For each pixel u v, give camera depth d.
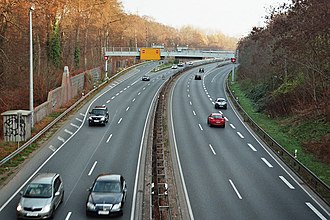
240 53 92.25
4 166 26.89
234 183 24.34
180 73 101.00
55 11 61.19
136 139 35.06
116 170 26.47
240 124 43.47
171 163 28.25
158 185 21.25
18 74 51.62
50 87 52.06
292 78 50.75
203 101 59.41
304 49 35.88
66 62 72.88
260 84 62.25
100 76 80.62
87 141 34.09
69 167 27.02
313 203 21.38
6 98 46.41
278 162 29.30
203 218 18.94
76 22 75.44
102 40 96.75
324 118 36.69
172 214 19.34
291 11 34.75
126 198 21.62
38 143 33.09
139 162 28.38
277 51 53.72
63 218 18.80
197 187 23.42
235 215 19.39
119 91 66.31
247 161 29.36
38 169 26.52
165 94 63.97
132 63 121.38
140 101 56.66
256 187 23.75
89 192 20.23
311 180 24.67
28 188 19.39
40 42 63.62
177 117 46.09
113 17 89.75
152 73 101.50
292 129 38.25
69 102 53.84
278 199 21.83
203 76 96.88
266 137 35.59
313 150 31.23
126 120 43.34
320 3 30.70
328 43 34.50
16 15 50.53
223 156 30.52
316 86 42.44
